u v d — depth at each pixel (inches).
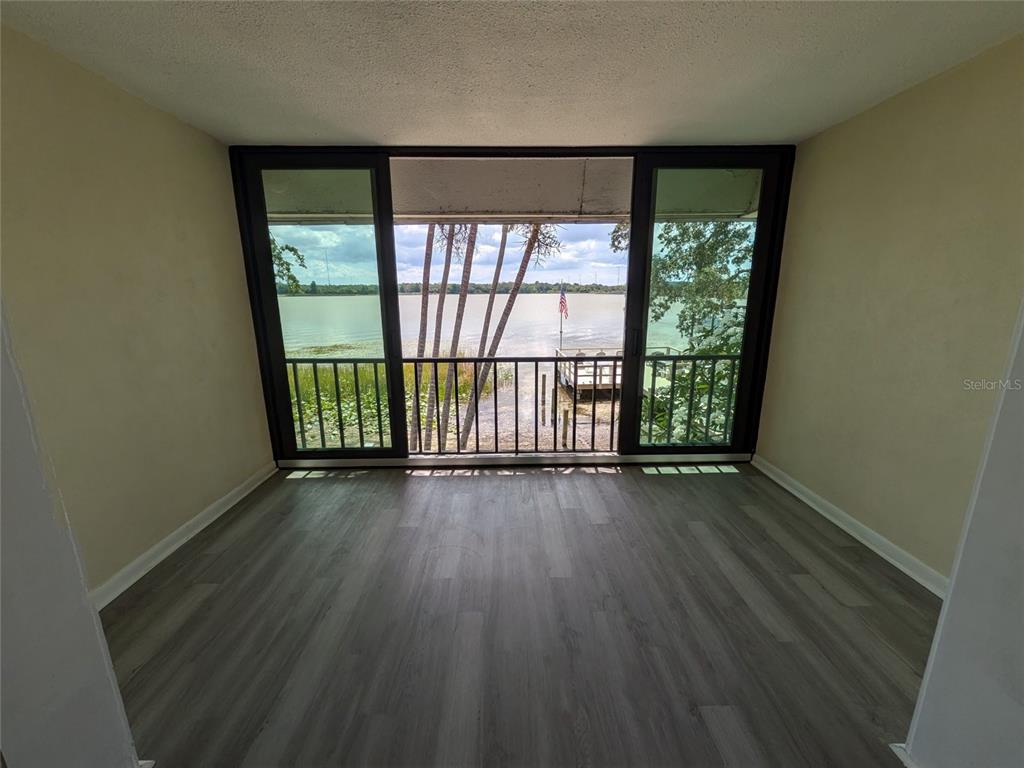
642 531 93.2
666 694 53.8
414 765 45.9
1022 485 33.2
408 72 71.4
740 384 125.6
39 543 29.8
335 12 55.6
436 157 110.5
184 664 58.8
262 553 85.7
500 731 49.4
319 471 126.6
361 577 78.0
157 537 83.0
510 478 121.5
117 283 74.8
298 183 111.1
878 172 83.7
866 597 71.5
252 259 114.3
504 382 264.4
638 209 113.3
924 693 43.0
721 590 73.6
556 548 87.0
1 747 27.7
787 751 46.8
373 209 112.5
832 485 97.6
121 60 66.6
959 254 68.4
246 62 67.7
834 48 64.2
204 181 98.3
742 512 101.2
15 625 28.3
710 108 86.4
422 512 102.4
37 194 61.7
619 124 94.7
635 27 59.4
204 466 97.0
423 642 62.7
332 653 60.7
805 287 106.0
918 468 76.1
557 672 57.2
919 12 55.8
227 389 105.7
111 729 37.1
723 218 114.8
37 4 52.8
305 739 48.6
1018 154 60.1
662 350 123.7
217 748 47.6
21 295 59.7
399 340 121.6
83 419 68.2
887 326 82.2
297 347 121.7
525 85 76.3
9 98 58.1
